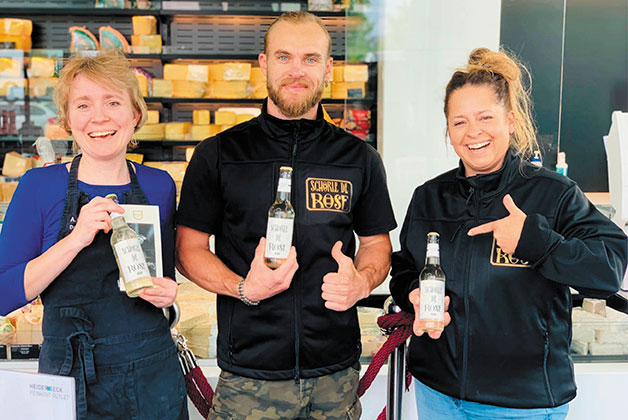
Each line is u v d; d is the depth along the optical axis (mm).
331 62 1738
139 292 1418
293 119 1678
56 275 1410
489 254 1567
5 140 4402
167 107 5148
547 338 1544
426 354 1664
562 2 3420
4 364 2049
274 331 1631
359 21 3508
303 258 1646
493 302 1550
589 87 4809
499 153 1583
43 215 1479
